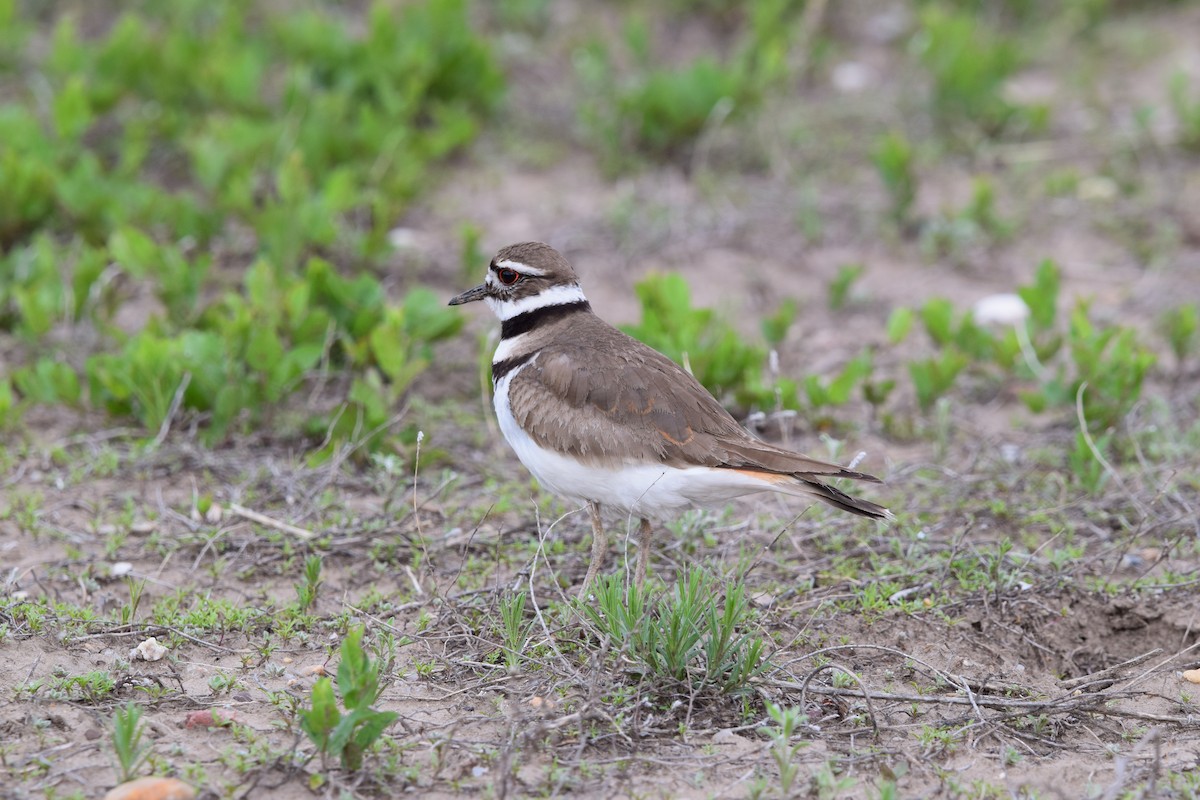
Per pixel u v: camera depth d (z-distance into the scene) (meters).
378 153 16.20
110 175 15.65
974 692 8.46
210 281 14.23
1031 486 11.18
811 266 15.68
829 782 7.27
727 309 14.34
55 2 19.92
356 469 11.24
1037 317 12.95
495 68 17.95
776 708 7.48
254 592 9.49
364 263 14.66
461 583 9.60
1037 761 7.77
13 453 11.32
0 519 10.26
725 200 16.69
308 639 8.78
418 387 12.86
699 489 8.73
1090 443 10.81
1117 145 17.92
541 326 9.78
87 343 13.17
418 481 11.12
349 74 17.48
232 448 11.52
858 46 21.06
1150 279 15.25
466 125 16.88
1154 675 8.88
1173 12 22.47
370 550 10.03
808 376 12.29
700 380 12.16
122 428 11.73
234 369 11.62
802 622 9.14
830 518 10.59
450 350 13.59
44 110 17.11
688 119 17.34
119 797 6.93
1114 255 15.81
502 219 16.17
